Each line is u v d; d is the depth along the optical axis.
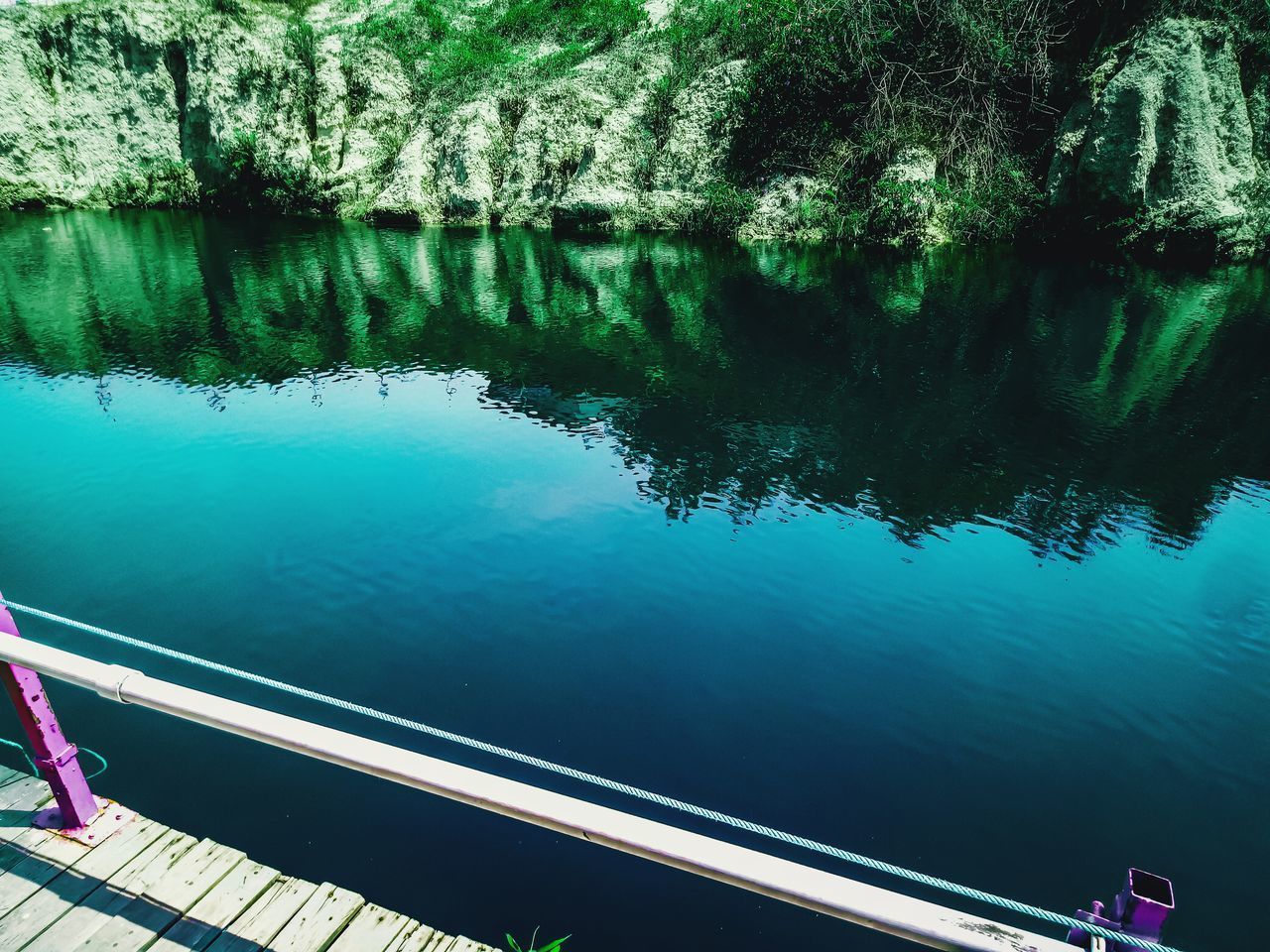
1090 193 20.77
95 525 7.70
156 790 4.41
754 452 9.44
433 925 3.64
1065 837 4.26
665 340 14.14
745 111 23.97
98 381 12.17
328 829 4.17
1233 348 13.23
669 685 5.43
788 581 6.76
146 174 30.62
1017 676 5.59
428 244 23.59
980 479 8.77
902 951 3.58
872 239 22.39
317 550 7.19
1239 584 6.77
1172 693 5.44
